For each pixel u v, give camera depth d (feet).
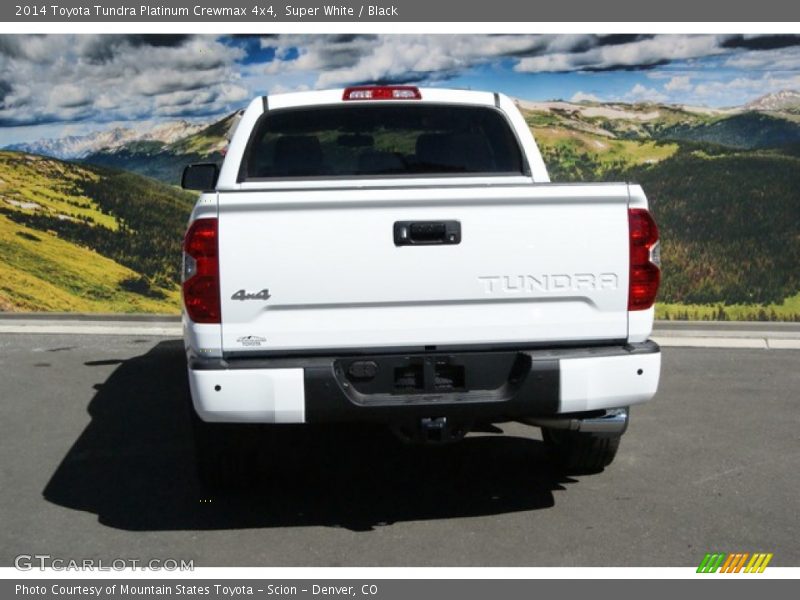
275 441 20.25
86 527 15.60
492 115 18.83
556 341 14.82
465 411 14.55
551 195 14.52
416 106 18.58
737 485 17.24
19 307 38.58
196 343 14.29
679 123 37.76
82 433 20.77
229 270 14.17
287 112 18.39
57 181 38.88
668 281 37.22
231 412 14.19
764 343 30.32
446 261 14.42
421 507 16.40
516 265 14.55
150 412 22.43
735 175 36.86
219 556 14.52
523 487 17.31
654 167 37.81
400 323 14.47
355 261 14.29
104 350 29.55
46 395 23.98
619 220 14.74
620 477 17.74
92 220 39.11
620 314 14.85
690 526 15.42
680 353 28.78
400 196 14.26
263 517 16.01
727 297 36.50
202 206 14.12
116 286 39.24
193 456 19.19
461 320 14.57
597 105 38.29
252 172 17.93
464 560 14.28
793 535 15.05
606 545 14.74
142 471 18.30
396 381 14.62
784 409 22.26
